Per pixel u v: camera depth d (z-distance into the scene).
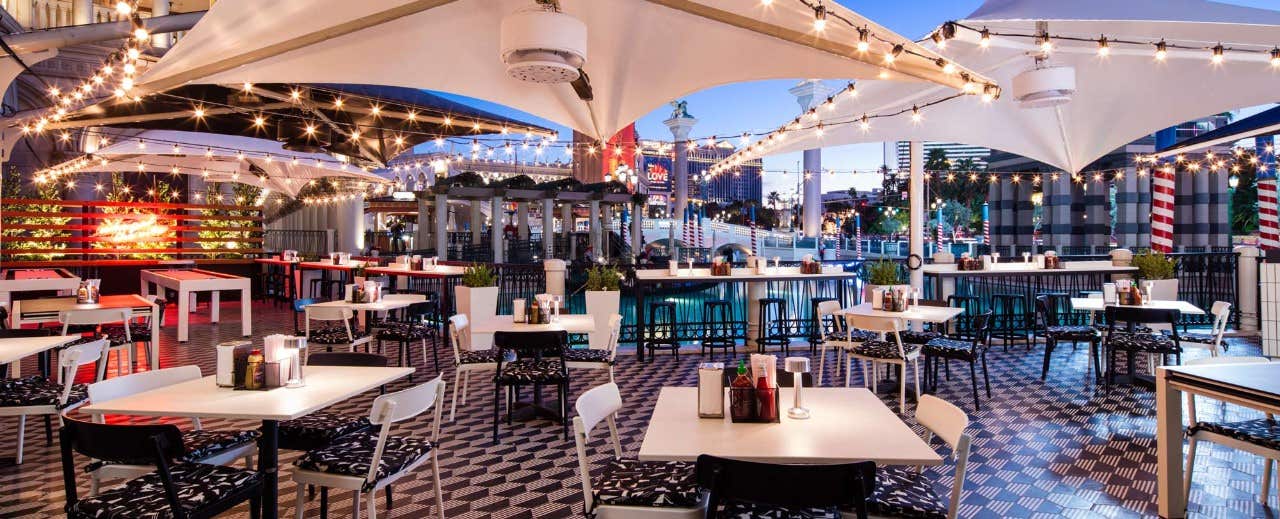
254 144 13.26
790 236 34.38
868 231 48.56
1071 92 5.40
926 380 6.61
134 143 12.07
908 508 2.50
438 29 5.13
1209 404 5.95
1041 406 6.00
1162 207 12.24
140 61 7.61
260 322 12.30
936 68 4.55
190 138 12.70
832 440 2.54
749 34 4.81
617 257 27.92
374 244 33.50
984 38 4.68
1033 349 9.09
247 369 3.33
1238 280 10.06
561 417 5.53
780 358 8.75
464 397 6.11
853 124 8.49
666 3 4.46
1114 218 24.70
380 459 3.06
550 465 4.56
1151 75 6.99
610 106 6.84
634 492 2.64
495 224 24.83
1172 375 3.54
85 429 2.64
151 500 2.60
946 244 30.95
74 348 4.53
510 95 6.66
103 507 2.55
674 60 5.60
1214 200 24.14
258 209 16.48
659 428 2.70
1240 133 9.99
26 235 13.60
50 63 16.89
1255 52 6.00
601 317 8.60
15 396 4.36
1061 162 9.40
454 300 11.27
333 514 3.72
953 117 8.33
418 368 8.07
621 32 5.21
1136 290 6.71
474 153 9.76
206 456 3.32
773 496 2.14
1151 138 24.19
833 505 2.13
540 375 5.17
